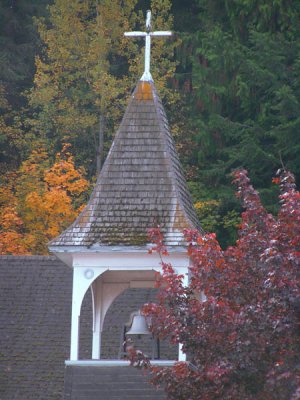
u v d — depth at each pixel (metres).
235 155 117.69
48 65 129.38
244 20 126.75
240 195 52.25
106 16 130.25
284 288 47.03
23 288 81.69
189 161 128.50
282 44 120.88
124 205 66.81
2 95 134.25
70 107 127.88
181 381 49.94
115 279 70.75
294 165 116.81
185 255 64.62
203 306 49.69
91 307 80.19
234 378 47.94
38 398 74.19
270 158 116.50
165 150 68.19
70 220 110.62
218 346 48.84
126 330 75.56
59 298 81.00
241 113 126.69
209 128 123.50
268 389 46.31
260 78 119.75
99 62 127.31
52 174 112.19
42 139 129.25
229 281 50.53
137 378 64.81
